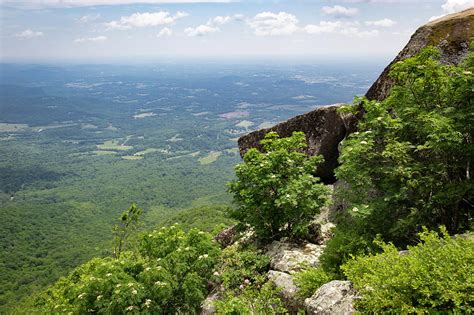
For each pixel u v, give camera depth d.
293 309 4.77
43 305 11.67
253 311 4.78
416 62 5.07
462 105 4.84
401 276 2.96
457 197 4.68
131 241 9.88
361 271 3.70
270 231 7.42
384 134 5.30
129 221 10.31
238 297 5.15
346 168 5.32
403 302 2.84
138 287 5.50
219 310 4.89
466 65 5.16
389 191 5.02
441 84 4.97
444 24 8.03
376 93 8.98
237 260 6.48
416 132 5.35
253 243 7.54
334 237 5.36
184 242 6.55
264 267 6.47
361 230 5.24
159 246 6.79
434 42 7.88
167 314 5.83
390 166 5.12
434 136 4.32
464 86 4.61
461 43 7.48
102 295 5.48
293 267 5.93
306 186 6.80
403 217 5.21
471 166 4.93
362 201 5.53
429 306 2.85
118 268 6.01
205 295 6.32
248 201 6.96
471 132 4.71
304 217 7.05
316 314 3.76
